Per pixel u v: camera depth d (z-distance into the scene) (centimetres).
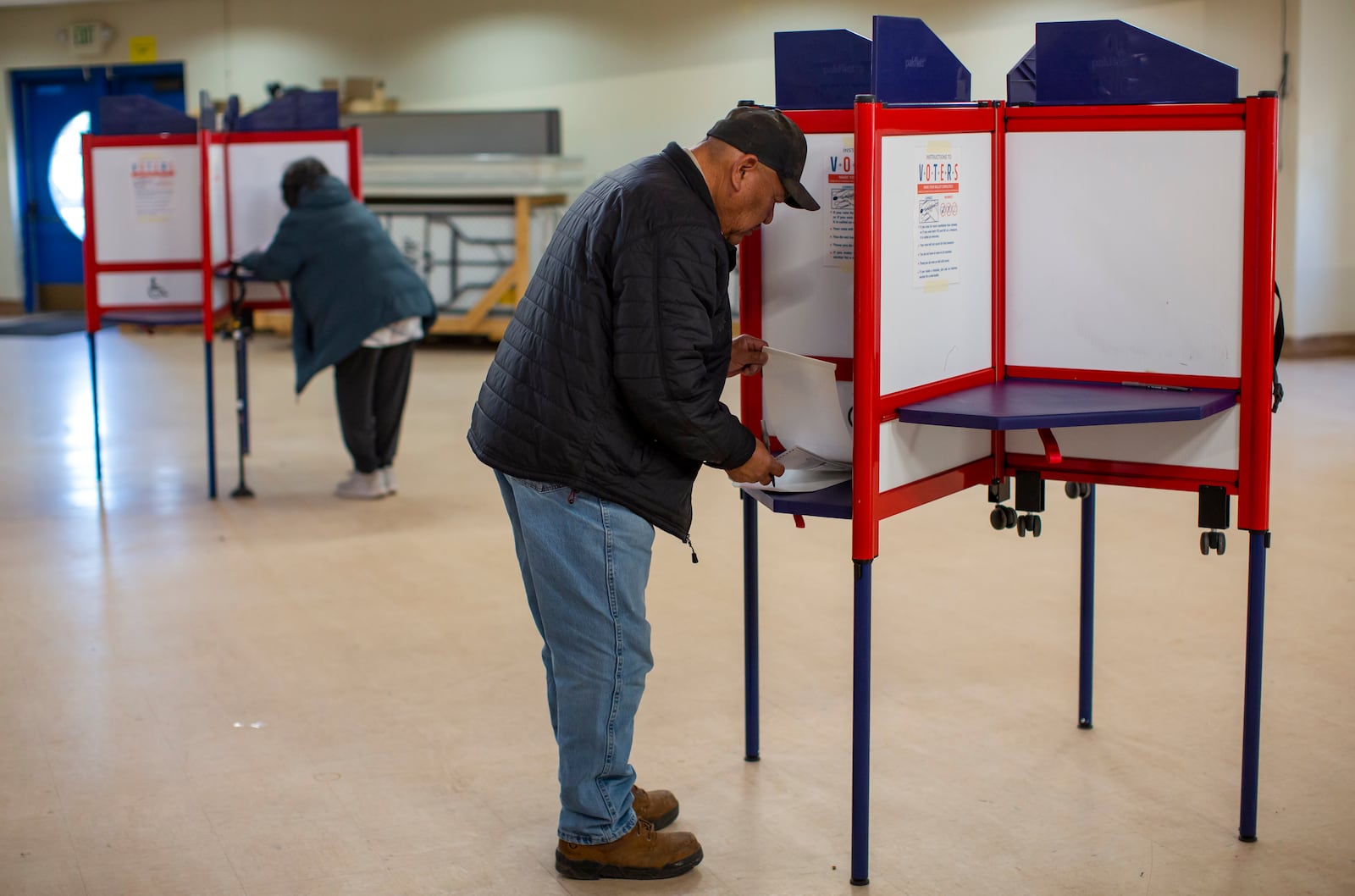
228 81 1162
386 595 405
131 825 256
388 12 1112
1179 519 473
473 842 248
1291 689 311
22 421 710
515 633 368
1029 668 330
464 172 945
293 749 291
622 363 206
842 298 241
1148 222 243
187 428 692
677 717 304
